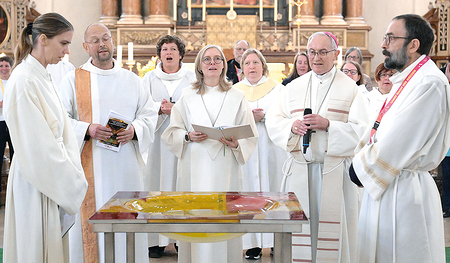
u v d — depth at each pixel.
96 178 3.46
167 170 4.45
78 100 3.54
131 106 3.64
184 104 3.74
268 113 3.54
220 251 3.36
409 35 2.59
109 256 2.20
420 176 2.60
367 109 3.27
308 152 3.25
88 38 3.55
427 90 2.46
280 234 2.30
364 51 11.22
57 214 2.74
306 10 11.42
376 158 2.52
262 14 11.23
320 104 3.31
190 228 2.06
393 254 2.55
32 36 2.77
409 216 2.53
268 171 4.63
